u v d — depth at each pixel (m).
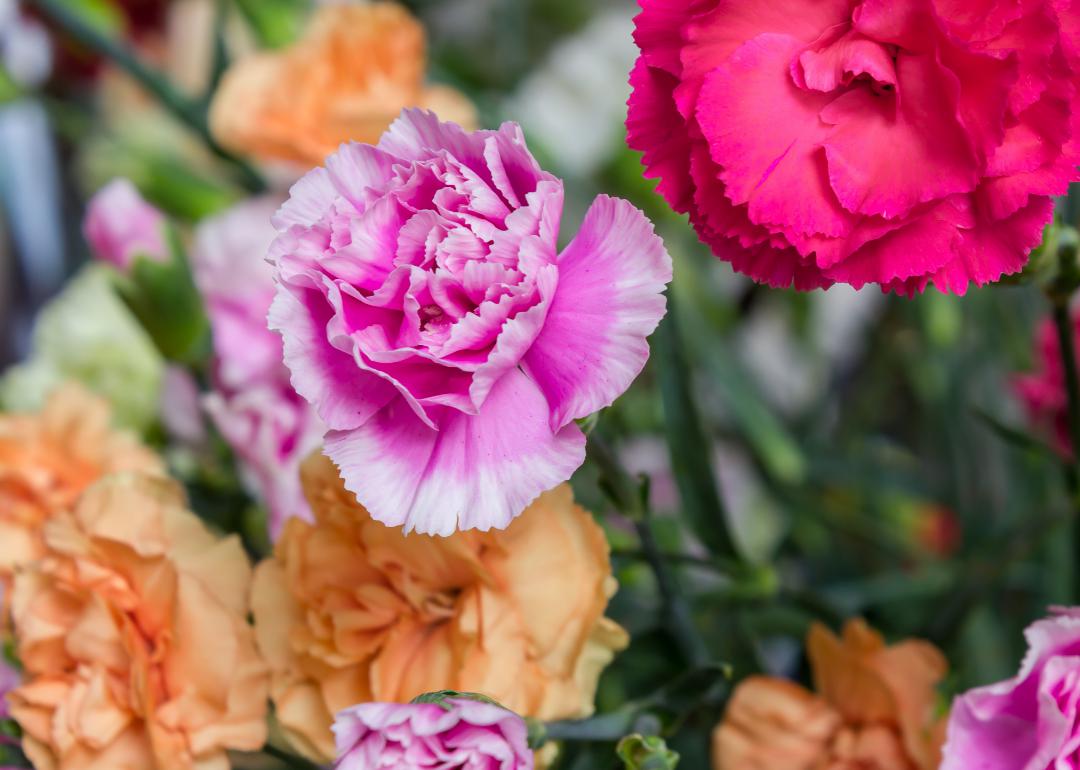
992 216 0.34
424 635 0.37
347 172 0.35
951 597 0.46
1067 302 0.39
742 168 0.34
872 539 0.51
